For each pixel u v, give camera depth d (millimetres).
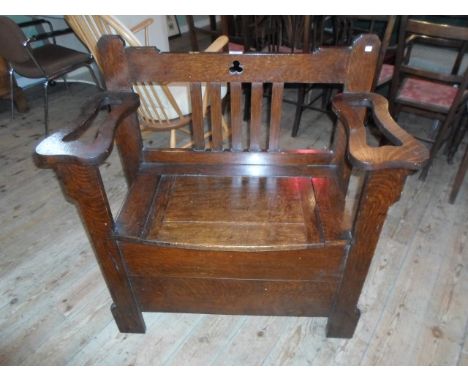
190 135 2201
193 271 981
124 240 907
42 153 726
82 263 1442
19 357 1129
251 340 1166
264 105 2645
